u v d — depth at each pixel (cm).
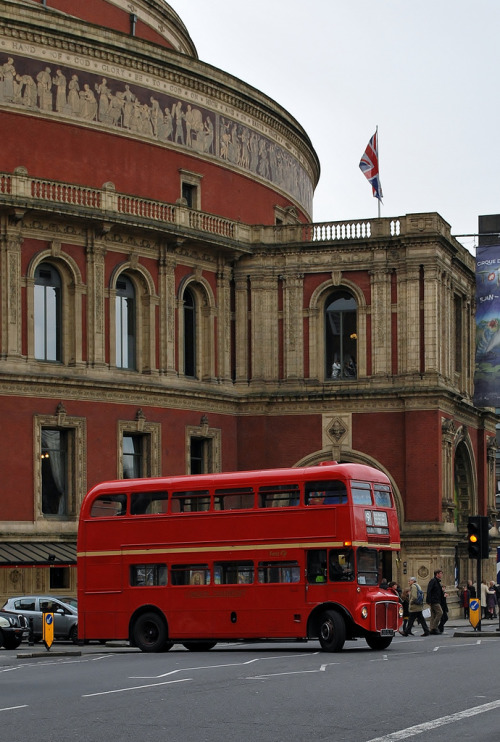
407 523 6675
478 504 7769
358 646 4616
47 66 6188
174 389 6462
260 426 6919
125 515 4538
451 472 6900
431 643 4531
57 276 6116
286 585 4247
